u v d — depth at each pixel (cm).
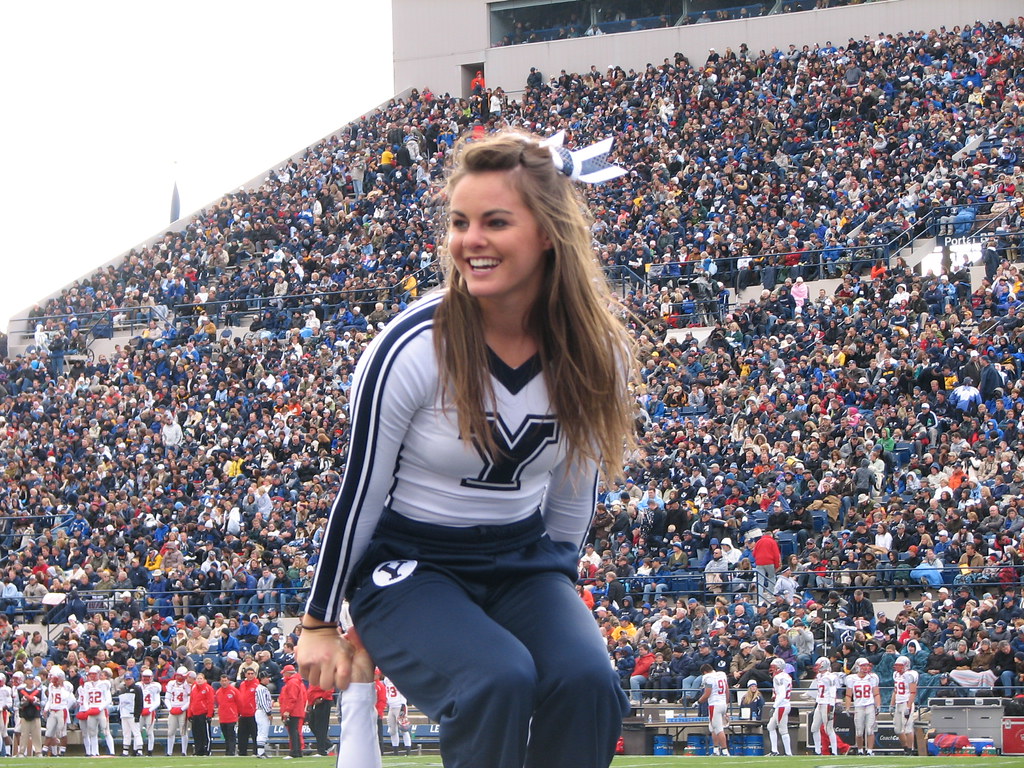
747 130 4522
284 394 3775
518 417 337
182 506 3431
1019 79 4378
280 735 2706
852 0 5072
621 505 2884
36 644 3027
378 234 4519
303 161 5278
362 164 5047
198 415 3809
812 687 2308
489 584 347
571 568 361
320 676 350
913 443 2870
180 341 4278
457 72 5603
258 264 4606
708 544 2755
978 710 2220
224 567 3145
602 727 324
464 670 312
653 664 2462
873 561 2567
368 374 330
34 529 3566
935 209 3788
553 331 337
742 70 4894
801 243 3844
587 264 338
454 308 332
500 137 336
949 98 4409
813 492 2762
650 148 4578
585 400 342
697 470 2931
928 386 3062
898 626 2405
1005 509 2566
